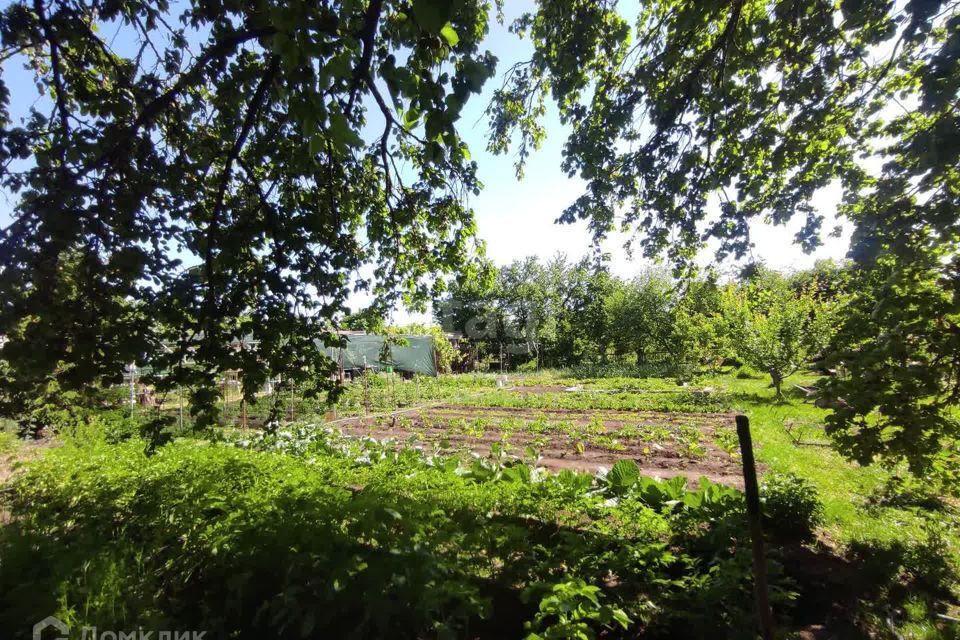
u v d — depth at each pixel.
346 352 17.94
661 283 26.39
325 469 4.74
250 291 3.86
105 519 3.65
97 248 3.08
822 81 4.07
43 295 2.83
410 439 6.81
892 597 3.15
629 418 10.87
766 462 6.40
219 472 4.04
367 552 2.72
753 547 2.03
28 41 3.41
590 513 3.57
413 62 2.35
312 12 1.85
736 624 2.61
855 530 4.06
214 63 3.77
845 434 3.11
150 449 3.28
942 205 2.80
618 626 2.83
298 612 2.55
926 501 4.66
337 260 4.46
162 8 3.87
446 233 5.62
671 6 4.70
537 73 5.34
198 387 3.37
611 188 5.39
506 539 3.05
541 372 27.80
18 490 4.80
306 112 1.92
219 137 4.55
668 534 3.46
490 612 2.50
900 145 3.36
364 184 5.35
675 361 22.05
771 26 4.12
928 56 3.31
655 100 4.95
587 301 32.00
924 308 2.79
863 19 3.50
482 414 12.20
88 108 3.80
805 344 11.52
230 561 3.11
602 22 4.34
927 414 2.75
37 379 3.15
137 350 2.96
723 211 5.01
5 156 2.99
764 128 4.62
